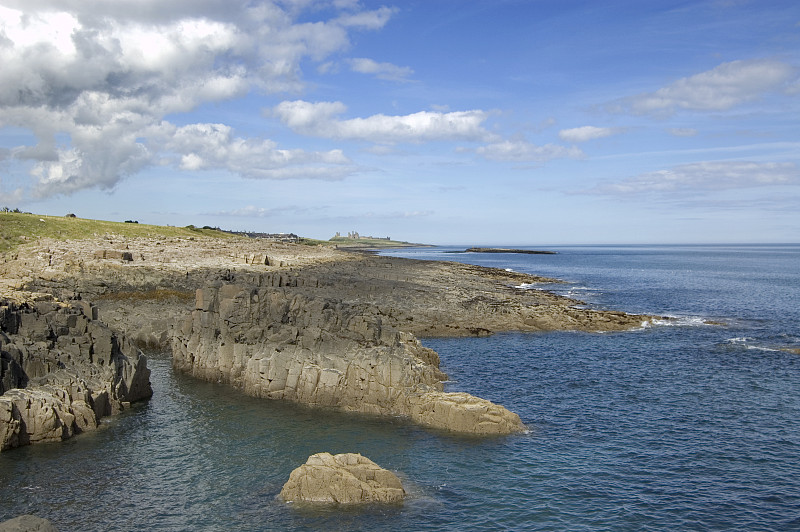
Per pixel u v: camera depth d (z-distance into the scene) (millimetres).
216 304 58906
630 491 34750
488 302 100000
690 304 122000
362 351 50094
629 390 55438
